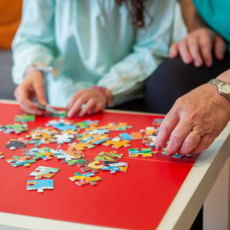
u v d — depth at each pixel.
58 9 1.25
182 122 0.59
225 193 0.76
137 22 1.20
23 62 1.16
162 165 0.58
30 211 0.44
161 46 1.28
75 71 1.34
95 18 1.22
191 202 0.48
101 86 1.13
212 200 0.77
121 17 1.25
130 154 0.63
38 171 0.55
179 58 1.08
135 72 1.22
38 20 1.28
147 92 1.13
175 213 0.43
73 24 1.24
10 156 0.62
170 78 1.04
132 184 0.51
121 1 1.17
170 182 0.52
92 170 0.56
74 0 1.22
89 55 1.29
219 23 1.04
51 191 0.49
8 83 1.70
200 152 0.64
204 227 0.79
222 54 1.05
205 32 1.08
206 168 0.57
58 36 1.29
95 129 0.79
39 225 0.41
